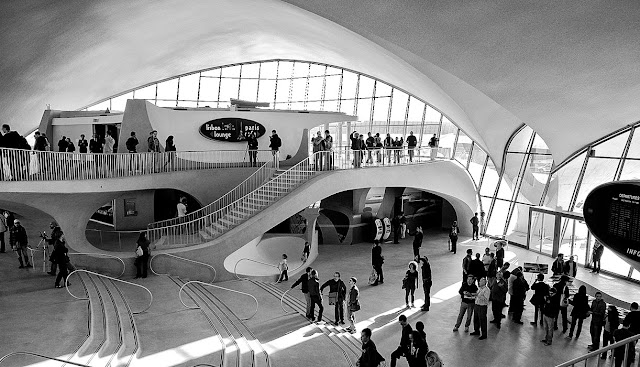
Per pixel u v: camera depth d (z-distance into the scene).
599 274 19.38
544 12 12.16
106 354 9.82
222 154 24.89
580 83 15.64
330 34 21.17
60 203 18.06
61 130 24.81
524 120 19.02
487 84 16.39
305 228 22.36
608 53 13.60
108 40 23.72
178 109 24.08
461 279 18.55
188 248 17.78
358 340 12.66
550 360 11.60
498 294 13.67
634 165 19.17
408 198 28.41
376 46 17.97
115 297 13.99
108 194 19.36
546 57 14.28
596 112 17.84
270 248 22.28
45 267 16.45
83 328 10.91
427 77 19.12
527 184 25.05
